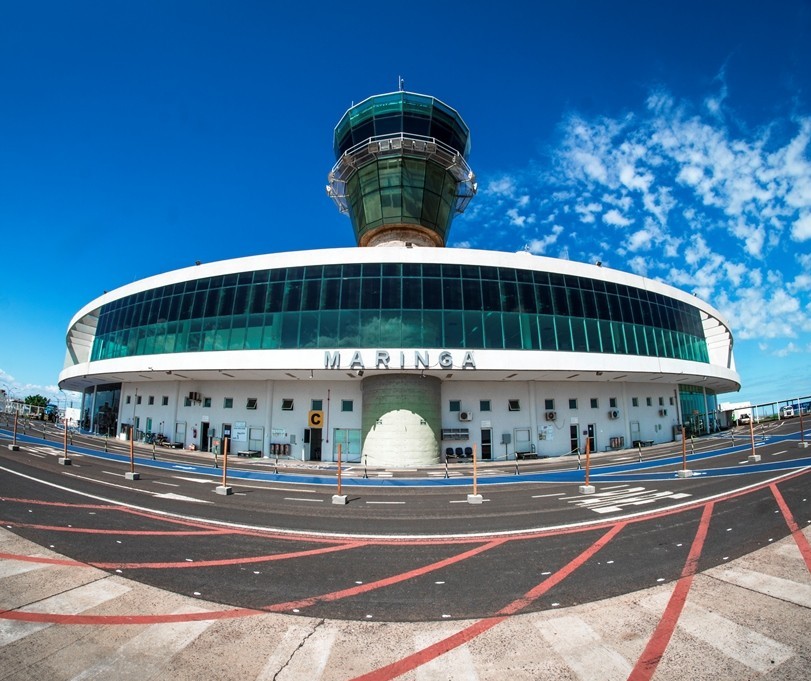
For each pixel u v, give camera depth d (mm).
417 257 30844
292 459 32375
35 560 7734
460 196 43906
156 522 11055
